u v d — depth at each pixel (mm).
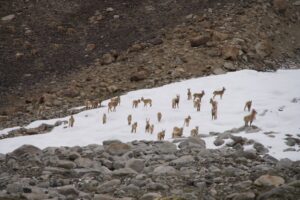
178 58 98750
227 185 39219
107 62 106812
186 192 38062
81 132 68688
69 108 87188
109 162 47469
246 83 81000
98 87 95062
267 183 38125
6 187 40719
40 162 49875
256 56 99500
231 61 96062
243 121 63438
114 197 38000
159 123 68125
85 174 44656
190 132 61906
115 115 74250
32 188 39188
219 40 102812
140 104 77938
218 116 66875
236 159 45906
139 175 42375
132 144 56156
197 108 70688
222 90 74375
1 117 87875
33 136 69875
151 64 99000
